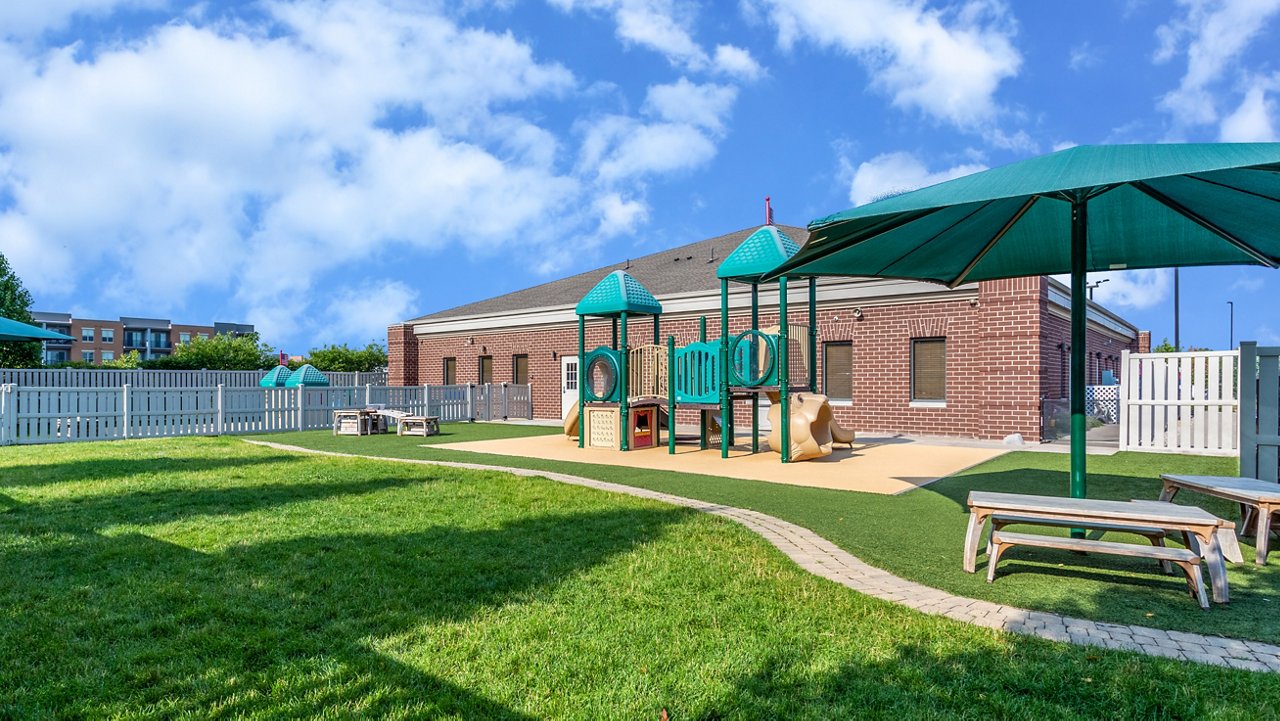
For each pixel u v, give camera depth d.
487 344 24.75
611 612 3.88
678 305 19.52
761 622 3.72
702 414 13.07
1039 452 12.17
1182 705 2.80
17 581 4.39
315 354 42.38
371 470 9.62
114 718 2.73
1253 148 3.38
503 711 2.79
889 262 6.71
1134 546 4.22
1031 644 3.41
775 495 7.85
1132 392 12.34
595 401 13.76
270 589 4.25
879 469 10.15
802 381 13.31
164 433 16.64
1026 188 3.70
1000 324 14.40
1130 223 6.05
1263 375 7.11
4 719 2.71
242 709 2.80
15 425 14.41
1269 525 4.95
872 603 4.02
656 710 2.80
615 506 6.92
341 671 3.13
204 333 111.12
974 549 4.72
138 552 5.06
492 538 5.56
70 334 99.56
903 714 2.77
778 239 11.55
